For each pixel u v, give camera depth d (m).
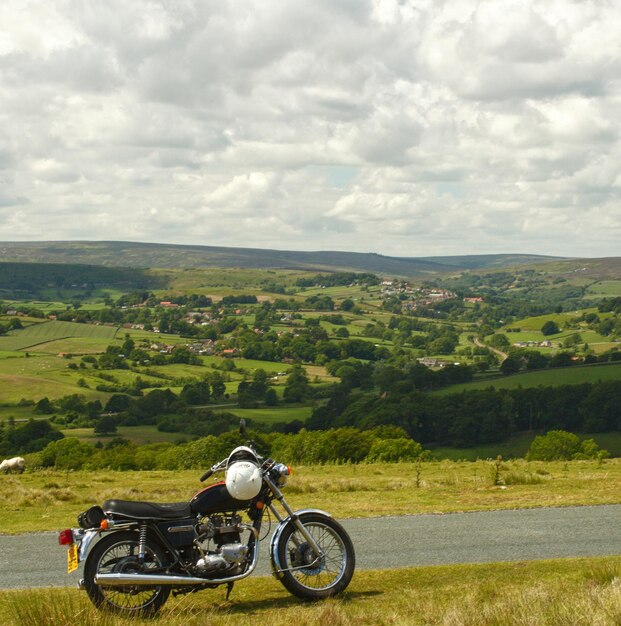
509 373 183.50
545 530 13.89
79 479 30.89
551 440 82.38
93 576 8.84
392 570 10.91
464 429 126.75
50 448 93.31
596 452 80.94
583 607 7.83
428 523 14.83
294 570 9.57
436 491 20.47
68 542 8.72
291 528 9.64
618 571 9.67
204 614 8.69
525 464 34.12
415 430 129.25
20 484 27.72
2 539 14.26
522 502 17.39
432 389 166.50
